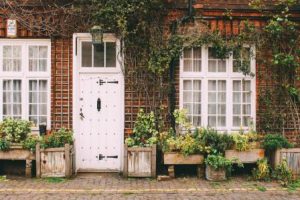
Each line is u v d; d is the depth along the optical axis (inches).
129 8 462.6
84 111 478.6
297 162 449.4
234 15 480.7
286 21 470.3
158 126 475.2
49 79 476.4
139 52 474.9
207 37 475.2
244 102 489.1
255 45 483.8
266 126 486.9
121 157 476.7
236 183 429.1
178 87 482.3
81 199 375.2
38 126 477.1
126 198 378.6
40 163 442.9
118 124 478.6
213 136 454.3
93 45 475.5
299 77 483.8
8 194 388.5
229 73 488.7
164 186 417.1
